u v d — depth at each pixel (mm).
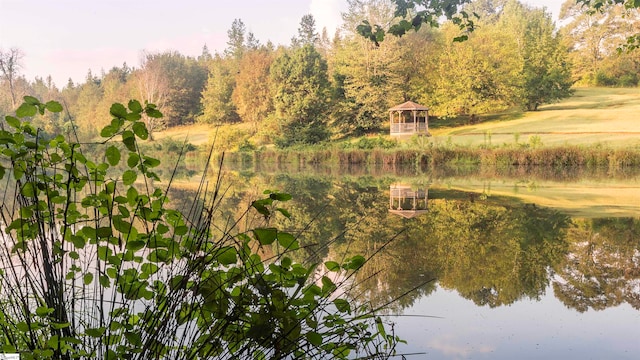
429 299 4449
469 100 35969
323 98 36438
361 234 7668
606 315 4078
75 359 1509
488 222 8758
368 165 25188
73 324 1605
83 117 44344
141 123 1487
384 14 37125
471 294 4625
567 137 30391
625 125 31844
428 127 36906
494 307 4254
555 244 6938
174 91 42750
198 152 31109
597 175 18141
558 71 36844
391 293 4566
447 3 5895
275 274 1564
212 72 43156
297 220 8953
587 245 6883
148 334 1521
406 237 7410
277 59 38688
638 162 21984
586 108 35906
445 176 18484
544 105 37625
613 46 38250
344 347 1694
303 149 31125
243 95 39781
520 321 3922
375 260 5895
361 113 36406
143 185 13242
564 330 3736
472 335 3619
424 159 24656
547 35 37906
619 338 3598
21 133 1523
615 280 5141
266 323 1453
